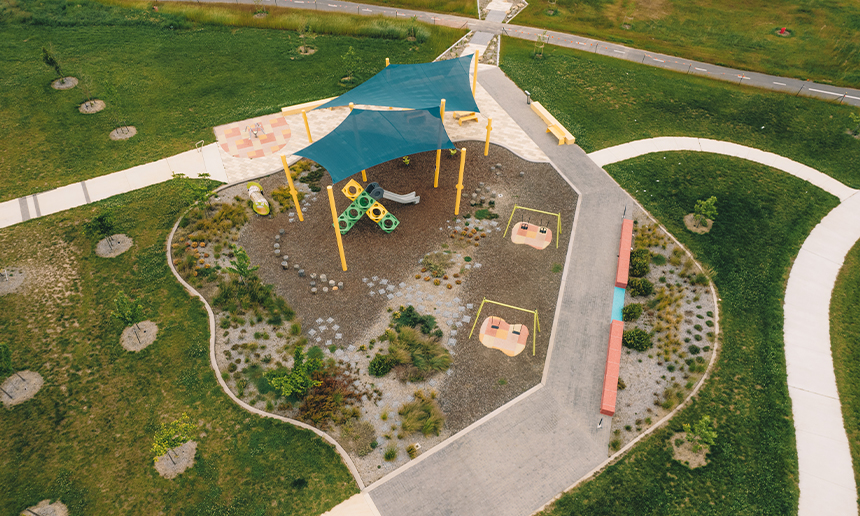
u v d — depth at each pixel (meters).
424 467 19.97
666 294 26.59
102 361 23.23
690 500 19.00
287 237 29.34
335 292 26.41
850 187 33.69
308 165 34.44
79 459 19.98
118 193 31.91
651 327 25.09
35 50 44.97
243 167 34.19
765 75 44.62
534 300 26.33
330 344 24.14
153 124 37.75
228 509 18.56
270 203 31.50
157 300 25.89
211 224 29.69
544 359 23.78
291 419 21.42
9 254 28.03
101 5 51.84
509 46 48.09
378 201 31.48
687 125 38.62
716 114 39.69
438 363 23.09
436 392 22.41
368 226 30.14
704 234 30.00
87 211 30.62
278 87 42.16
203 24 50.03
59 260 27.78
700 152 36.12
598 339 24.62
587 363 23.64
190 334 24.41
